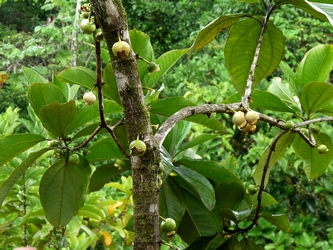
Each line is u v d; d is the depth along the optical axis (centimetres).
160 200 121
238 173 329
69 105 100
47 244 167
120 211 200
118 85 79
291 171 321
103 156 120
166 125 82
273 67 119
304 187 328
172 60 112
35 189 183
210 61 548
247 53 118
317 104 125
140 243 74
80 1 767
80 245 158
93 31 80
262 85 471
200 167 121
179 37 847
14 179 105
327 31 648
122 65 78
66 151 110
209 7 842
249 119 92
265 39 116
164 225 86
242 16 110
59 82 127
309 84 119
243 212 122
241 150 411
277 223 123
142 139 77
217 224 125
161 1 898
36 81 127
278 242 285
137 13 886
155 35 880
